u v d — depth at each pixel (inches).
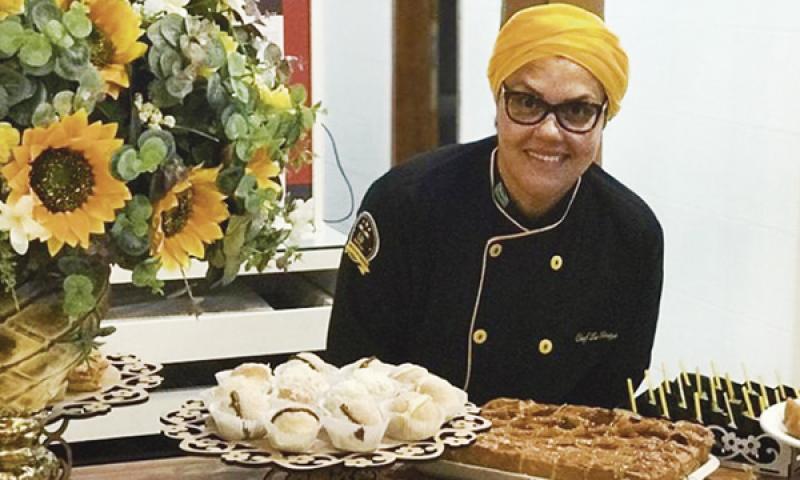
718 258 153.1
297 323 138.2
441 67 163.0
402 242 88.0
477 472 71.0
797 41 140.8
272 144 60.8
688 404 81.9
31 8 53.2
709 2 148.6
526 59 81.6
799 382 145.9
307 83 138.9
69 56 53.6
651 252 90.3
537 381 89.7
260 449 65.1
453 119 164.9
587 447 72.9
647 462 70.1
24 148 53.2
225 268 61.7
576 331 89.8
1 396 59.4
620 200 90.0
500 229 87.5
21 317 57.5
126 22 55.7
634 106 159.2
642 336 92.0
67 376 64.9
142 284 58.3
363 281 88.9
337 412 64.8
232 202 60.7
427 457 64.8
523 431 75.2
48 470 62.9
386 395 69.1
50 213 54.1
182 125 58.2
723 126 149.9
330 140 163.5
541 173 83.3
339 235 142.1
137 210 56.3
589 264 89.2
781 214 145.6
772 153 145.5
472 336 88.4
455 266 87.7
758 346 149.9
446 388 70.6
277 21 136.2
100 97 54.9
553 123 81.9
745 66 146.3
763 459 77.7
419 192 88.0
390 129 165.5
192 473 75.7
